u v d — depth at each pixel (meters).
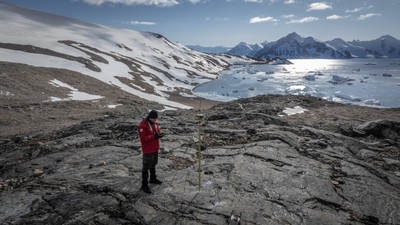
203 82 120.44
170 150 11.20
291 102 31.08
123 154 11.13
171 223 6.30
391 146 13.75
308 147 11.58
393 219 6.81
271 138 12.19
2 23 139.38
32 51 83.06
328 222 6.52
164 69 130.00
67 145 13.38
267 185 8.02
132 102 49.56
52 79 55.97
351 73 186.00
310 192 7.75
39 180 8.70
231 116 19.14
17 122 29.22
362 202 7.43
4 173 10.30
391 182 8.97
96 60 92.38
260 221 6.39
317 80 135.62
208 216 6.52
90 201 7.22
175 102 64.62
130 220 6.43
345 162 10.03
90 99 47.81
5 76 47.31
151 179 8.09
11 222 6.43
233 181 8.20
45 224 6.34
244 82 123.88
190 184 8.05
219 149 11.11
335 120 22.23
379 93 89.31
